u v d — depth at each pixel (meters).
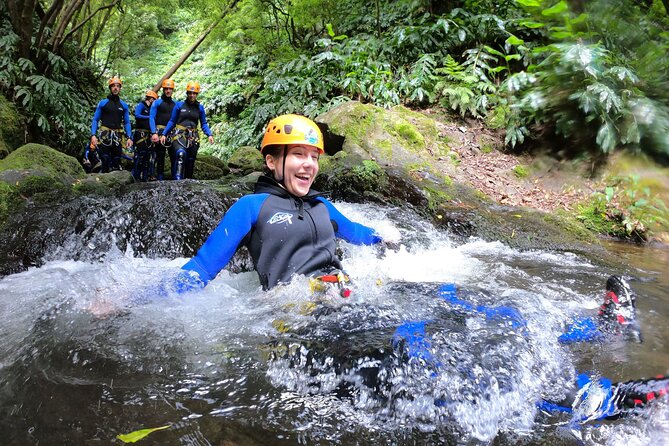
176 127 6.31
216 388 1.53
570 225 4.43
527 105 5.22
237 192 4.41
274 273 2.12
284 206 2.20
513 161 5.96
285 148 2.18
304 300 1.99
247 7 11.48
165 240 3.70
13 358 1.69
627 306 2.02
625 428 1.39
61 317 2.00
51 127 7.99
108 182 4.88
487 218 4.43
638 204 4.71
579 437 1.35
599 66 3.26
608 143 4.25
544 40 6.72
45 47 7.88
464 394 1.45
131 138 6.92
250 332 1.83
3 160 4.73
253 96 12.49
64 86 7.54
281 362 1.63
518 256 3.62
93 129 6.70
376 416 1.42
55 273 2.75
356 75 7.77
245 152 8.02
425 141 6.09
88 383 1.54
